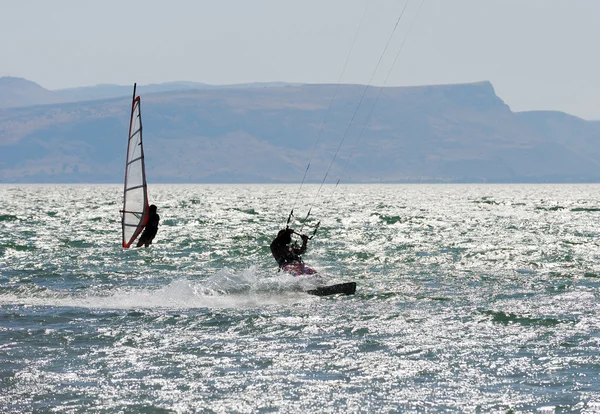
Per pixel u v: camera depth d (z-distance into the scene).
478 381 46.25
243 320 64.12
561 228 179.88
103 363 50.19
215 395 43.66
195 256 118.62
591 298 75.81
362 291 80.69
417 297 76.81
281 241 88.12
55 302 73.31
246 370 48.62
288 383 45.91
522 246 132.38
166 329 60.53
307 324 62.56
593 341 55.97
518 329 60.56
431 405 42.06
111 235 158.25
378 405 42.06
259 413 40.84
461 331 59.94
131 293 79.31
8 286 84.69
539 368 48.91
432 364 50.03
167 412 40.91
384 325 62.25
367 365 49.81
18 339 56.75
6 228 180.25
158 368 49.00
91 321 63.53
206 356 52.00
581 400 42.41
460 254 119.75
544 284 86.19
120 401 42.53
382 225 194.62
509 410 41.12
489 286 84.81
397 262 109.25
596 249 126.12
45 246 132.88
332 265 105.69
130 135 73.88
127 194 73.69
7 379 46.44
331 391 44.41
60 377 46.97
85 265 105.62
